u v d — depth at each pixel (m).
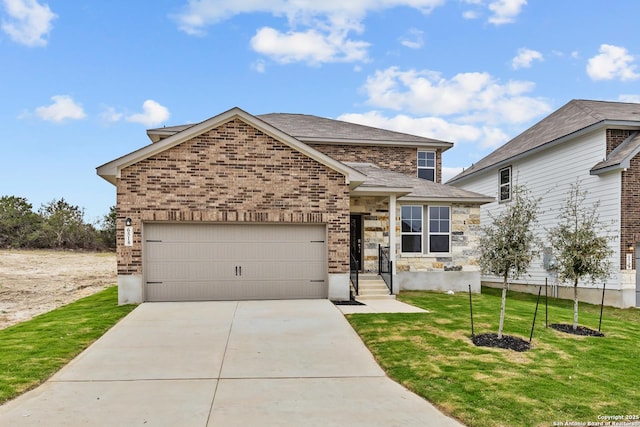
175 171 11.95
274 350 7.82
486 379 6.37
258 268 12.55
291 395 5.83
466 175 25.97
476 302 13.61
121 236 11.70
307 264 12.82
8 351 7.54
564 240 10.31
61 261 33.91
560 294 18.50
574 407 5.46
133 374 6.55
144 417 5.04
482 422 5.01
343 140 19.66
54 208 45.28
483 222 24.77
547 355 7.66
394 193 14.80
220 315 10.40
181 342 8.21
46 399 5.58
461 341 8.41
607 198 16.27
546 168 19.77
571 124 19.08
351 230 16.19
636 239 15.71
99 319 9.96
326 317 10.34
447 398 5.67
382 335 8.74
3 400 5.48
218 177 12.15
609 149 16.48
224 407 5.37
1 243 40.25
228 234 12.42
